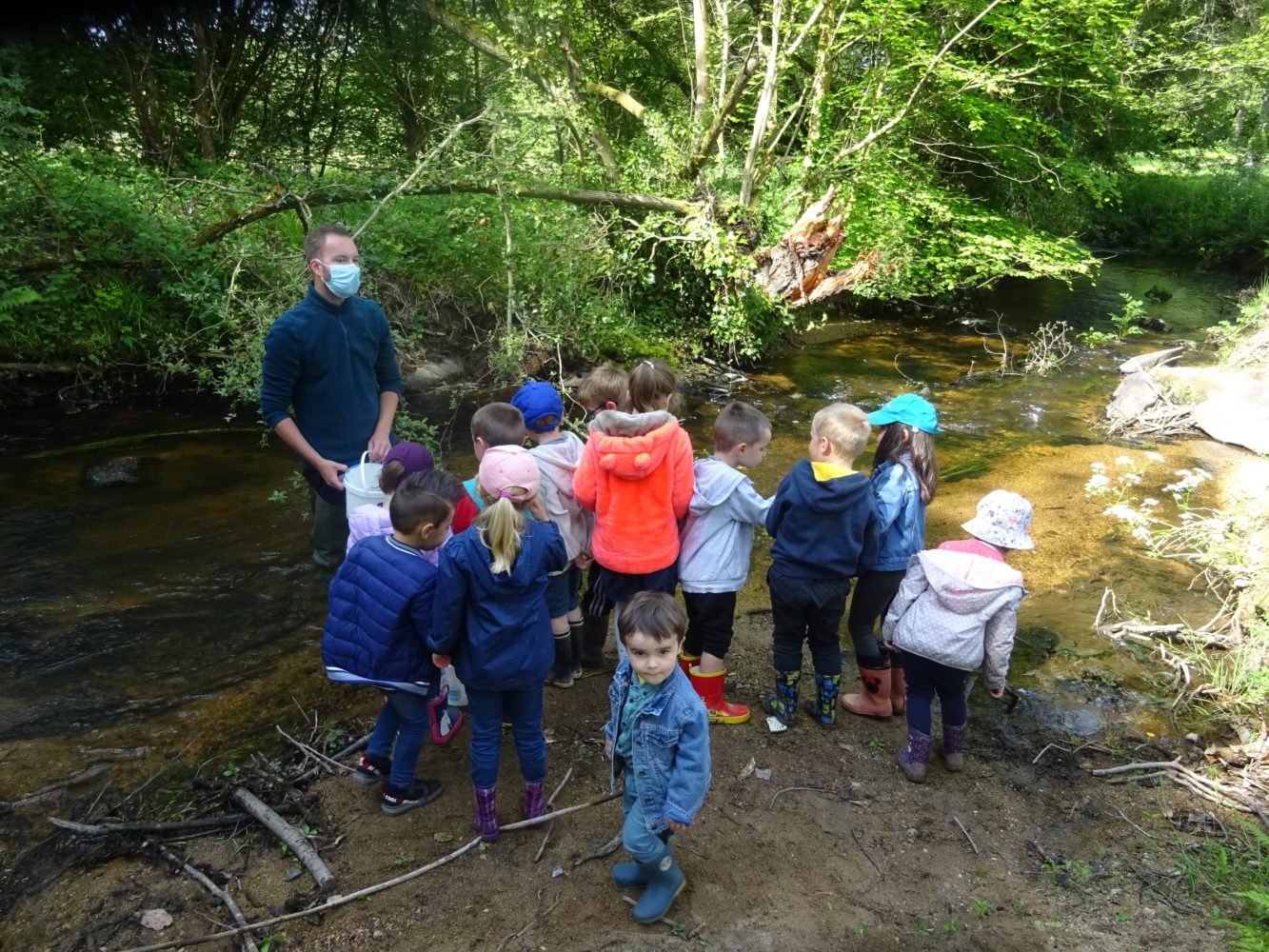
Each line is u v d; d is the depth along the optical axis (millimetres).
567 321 7488
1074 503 5598
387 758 3016
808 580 3176
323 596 4230
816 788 3107
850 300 11117
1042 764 3262
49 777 3018
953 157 11383
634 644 2271
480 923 2510
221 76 10070
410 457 3348
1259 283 13953
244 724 3355
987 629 2982
